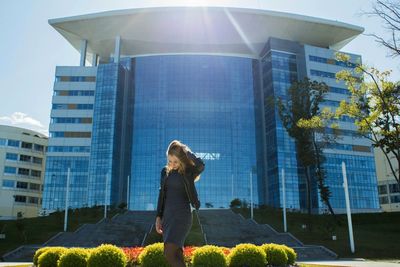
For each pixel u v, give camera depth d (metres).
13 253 31.55
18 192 101.44
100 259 12.21
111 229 44.81
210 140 99.56
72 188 93.44
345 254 31.75
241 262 13.88
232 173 97.44
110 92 97.69
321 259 29.86
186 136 99.62
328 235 38.94
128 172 98.31
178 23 99.81
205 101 102.75
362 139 96.06
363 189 93.06
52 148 96.44
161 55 106.94
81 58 103.38
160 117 101.81
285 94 98.19
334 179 90.81
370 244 35.44
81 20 97.81
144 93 104.44
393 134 29.25
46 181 93.75
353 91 30.70
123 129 100.69
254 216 55.84
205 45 107.50
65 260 12.86
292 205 90.25
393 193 104.44
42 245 36.16
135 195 96.19
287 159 93.62
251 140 101.44
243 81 105.94
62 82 101.12
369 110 30.38
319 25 99.88
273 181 94.69
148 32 102.06
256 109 104.50
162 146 99.25
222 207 93.69
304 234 41.41
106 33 102.19
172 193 4.61
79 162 95.56
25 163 104.31
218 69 105.75
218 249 13.22
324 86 44.97
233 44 106.50
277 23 99.44
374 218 52.09
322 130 44.53
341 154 93.50
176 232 4.38
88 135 97.50
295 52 103.50
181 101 102.56
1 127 103.06
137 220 51.31
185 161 4.69
